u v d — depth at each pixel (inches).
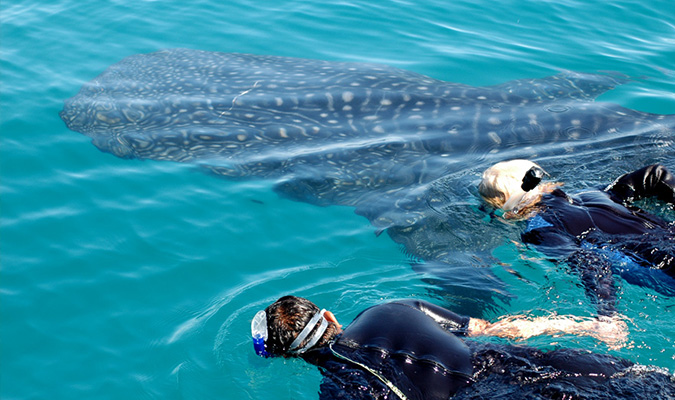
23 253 186.7
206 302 168.1
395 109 275.6
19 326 160.4
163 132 256.4
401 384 118.3
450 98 286.0
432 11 383.6
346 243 192.9
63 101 275.7
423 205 209.6
